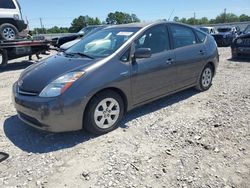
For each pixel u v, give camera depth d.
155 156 3.49
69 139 3.98
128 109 4.41
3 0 10.77
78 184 2.99
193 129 4.23
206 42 6.05
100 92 3.95
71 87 3.68
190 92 6.16
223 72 8.38
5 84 7.50
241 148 3.67
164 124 4.45
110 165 3.31
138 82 4.40
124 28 4.85
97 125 4.00
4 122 4.64
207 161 3.37
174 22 5.35
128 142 3.86
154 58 4.66
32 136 4.12
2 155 3.57
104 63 4.00
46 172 3.22
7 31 10.56
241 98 5.68
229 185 2.95
